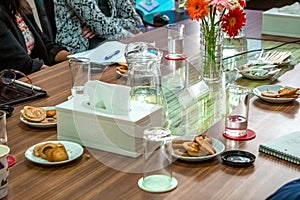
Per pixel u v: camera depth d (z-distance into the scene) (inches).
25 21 117.7
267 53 101.0
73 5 128.7
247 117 67.1
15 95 78.7
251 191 51.5
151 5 156.6
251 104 75.2
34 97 78.1
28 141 64.0
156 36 115.2
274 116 70.9
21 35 113.7
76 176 55.2
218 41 84.7
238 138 63.7
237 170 55.9
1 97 77.7
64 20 130.6
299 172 55.4
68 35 130.5
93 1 129.4
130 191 51.9
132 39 112.0
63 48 125.5
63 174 55.6
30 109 70.4
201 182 53.4
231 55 100.5
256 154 59.4
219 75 85.6
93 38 132.5
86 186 53.1
